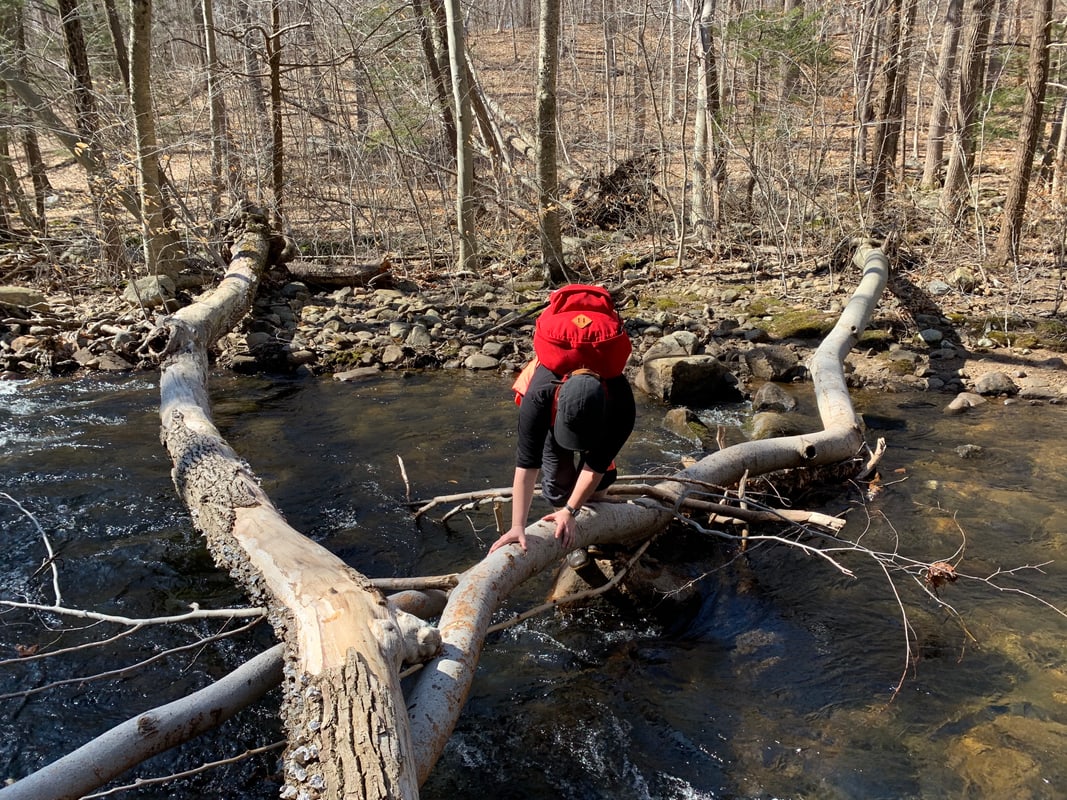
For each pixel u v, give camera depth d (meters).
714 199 13.18
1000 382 8.11
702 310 10.34
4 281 10.81
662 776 3.55
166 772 3.53
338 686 2.80
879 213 12.04
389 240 13.61
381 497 6.00
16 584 4.82
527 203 13.12
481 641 3.49
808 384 8.54
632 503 4.62
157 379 8.46
